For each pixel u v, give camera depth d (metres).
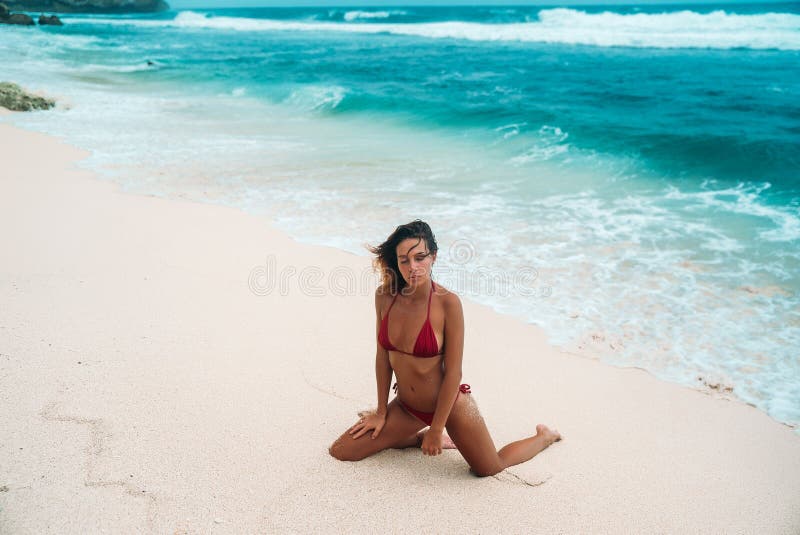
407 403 3.38
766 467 3.66
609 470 3.57
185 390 4.10
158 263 6.28
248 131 13.91
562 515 3.18
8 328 4.79
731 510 3.28
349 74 23.28
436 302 3.07
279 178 9.76
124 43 40.62
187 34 51.62
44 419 3.71
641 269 6.46
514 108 15.38
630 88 18.80
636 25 36.94
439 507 3.18
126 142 12.10
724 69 22.08
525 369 4.71
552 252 6.91
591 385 4.51
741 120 13.88
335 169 10.41
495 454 3.41
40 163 10.16
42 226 7.21
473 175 10.16
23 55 29.70
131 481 3.24
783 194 8.98
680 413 4.20
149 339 4.75
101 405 3.88
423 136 13.48
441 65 25.70
